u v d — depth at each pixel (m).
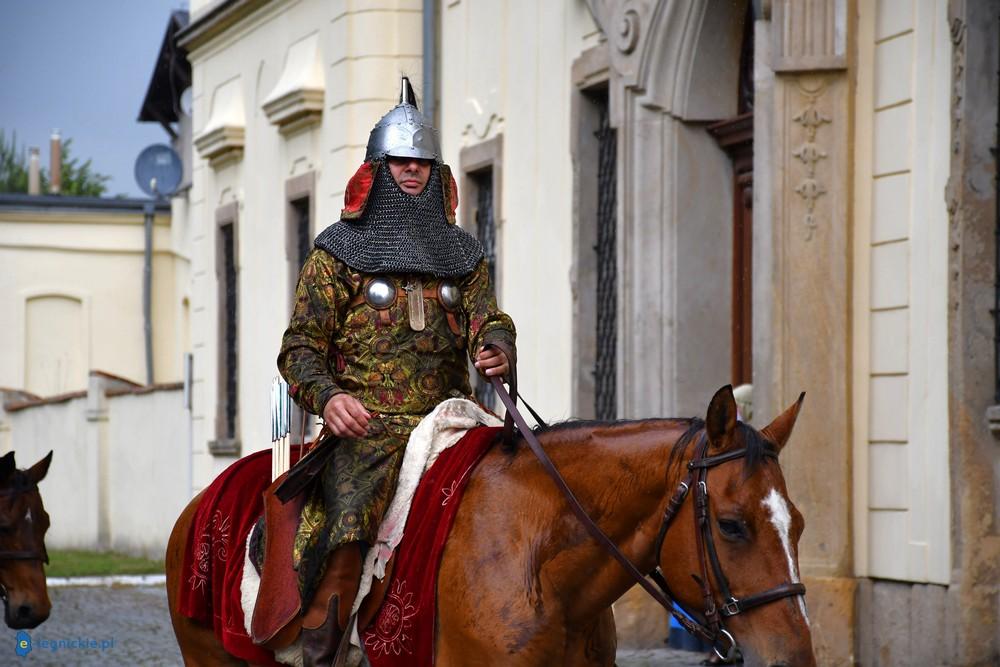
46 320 66.62
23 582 19.64
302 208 37.28
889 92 19.55
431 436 11.16
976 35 18.17
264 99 39.16
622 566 10.22
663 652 21.83
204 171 43.78
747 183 23.47
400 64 33.66
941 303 18.62
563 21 26.84
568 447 10.63
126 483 49.69
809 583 19.70
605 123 26.14
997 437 18.23
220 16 41.47
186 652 13.00
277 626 11.20
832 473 19.88
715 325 23.95
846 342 19.92
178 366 67.00
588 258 26.25
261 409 39.28
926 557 18.75
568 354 26.58
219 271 42.50
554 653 10.26
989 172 18.23
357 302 11.51
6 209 65.75
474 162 30.03
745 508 9.50
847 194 19.94
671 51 23.62
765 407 20.17
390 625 10.79
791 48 19.97
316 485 11.35
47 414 56.25
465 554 10.50
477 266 11.80
